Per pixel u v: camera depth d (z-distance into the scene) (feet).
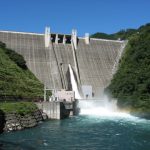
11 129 228.43
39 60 469.57
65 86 456.45
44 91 359.05
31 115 263.49
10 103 260.21
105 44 545.85
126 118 324.39
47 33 495.41
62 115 326.03
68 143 189.57
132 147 180.14
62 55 492.54
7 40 478.59
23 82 374.84
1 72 349.82
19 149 170.71
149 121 296.30
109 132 229.04
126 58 502.38
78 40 525.34
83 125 266.16
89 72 492.54
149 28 524.52
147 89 405.18
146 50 475.72
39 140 196.03
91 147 179.93
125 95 424.46
